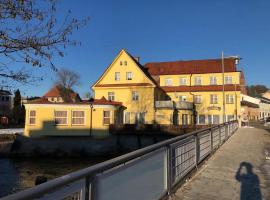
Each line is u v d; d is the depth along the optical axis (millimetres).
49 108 37156
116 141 37281
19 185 20156
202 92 56000
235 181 8953
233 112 53969
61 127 37188
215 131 15320
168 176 7008
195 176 9398
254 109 83250
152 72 60781
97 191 3951
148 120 50906
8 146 35812
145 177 5605
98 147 36531
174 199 7023
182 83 58656
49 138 36719
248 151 15234
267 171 10391
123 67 53344
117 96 52688
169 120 50094
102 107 38344
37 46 7785
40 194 2873
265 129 36031
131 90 52062
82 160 32844
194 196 7359
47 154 35531
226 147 16828
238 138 22844
